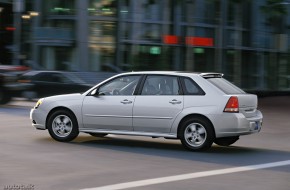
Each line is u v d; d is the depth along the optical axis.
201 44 42.50
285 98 36.03
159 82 11.09
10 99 22.41
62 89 24.38
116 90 11.40
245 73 46.25
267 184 7.67
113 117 11.24
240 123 10.45
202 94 10.67
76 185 7.34
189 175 8.22
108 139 12.43
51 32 39.47
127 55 40.06
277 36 46.22
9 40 47.00
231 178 8.05
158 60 40.88
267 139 13.41
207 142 10.55
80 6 38.66
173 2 38.78
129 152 10.52
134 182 7.61
